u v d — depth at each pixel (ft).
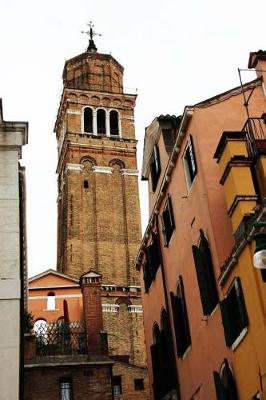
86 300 80.69
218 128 59.41
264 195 47.60
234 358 47.11
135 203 178.70
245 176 48.62
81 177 180.04
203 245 54.65
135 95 201.67
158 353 69.77
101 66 211.20
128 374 95.81
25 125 49.47
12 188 47.01
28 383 70.54
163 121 72.33
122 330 146.20
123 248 168.66
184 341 61.31
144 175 81.41
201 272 54.03
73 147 184.75
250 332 43.55
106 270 162.91
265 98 62.54
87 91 198.18
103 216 173.37
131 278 162.71
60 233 180.24
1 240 44.78
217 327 51.44
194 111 60.08
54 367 71.77
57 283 113.50
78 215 171.83
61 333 76.48
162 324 69.92
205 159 57.21
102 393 70.69
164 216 69.10
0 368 40.14
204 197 55.88
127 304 150.30
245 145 50.70
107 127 193.16
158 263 72.54
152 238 75.00
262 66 64.44
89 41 224.33
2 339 41.09
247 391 44.91
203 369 55.52
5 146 48.60
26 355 72.59
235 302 46.70
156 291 73.36
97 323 78.28
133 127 194.80
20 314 43.78
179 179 64.28
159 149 73.26
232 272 46.93
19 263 44.14
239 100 61.77
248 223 44.93
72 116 191.93
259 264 34.40
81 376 71.61
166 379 65.41
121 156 187.11
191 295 59.31
